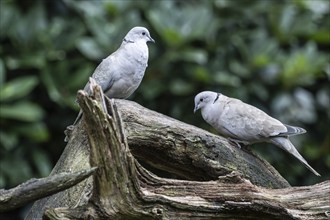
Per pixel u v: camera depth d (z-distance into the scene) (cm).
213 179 860
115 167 659
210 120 945
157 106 1344
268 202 725
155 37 1327
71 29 1327
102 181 661
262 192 750
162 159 867
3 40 1321
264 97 1334
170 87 1308
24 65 1277
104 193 665
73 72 1313
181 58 1304
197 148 852
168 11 1316
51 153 1359
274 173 881
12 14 1312
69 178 645
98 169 657
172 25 1310
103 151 653
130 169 666
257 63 1326
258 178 870
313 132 1412
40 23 1312
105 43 1299
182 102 1330
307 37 1403
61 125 1341
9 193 646
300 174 1384
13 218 1348
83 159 801
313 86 1403
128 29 1312
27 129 1273
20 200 649
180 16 1321
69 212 663
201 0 1401
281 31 1390
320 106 1401
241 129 909
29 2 1341
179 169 873
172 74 1324
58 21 1327
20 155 1292
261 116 909
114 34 1309
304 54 1337
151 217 686
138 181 678
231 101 939
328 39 1402
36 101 1339
